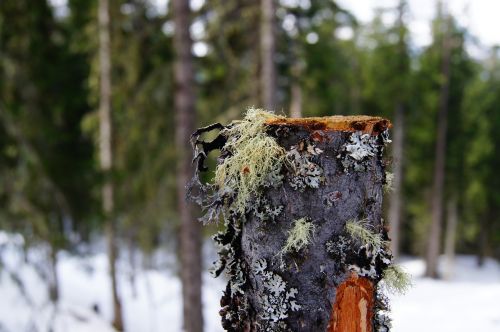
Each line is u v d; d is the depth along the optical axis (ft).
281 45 27.55
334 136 4.50
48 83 23.70
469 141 63.00
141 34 25.49
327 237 4.48
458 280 64.59
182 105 19.65
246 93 25.35
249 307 4.71
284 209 4.52
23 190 18.56
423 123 59.47
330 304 4.47
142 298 38.81
